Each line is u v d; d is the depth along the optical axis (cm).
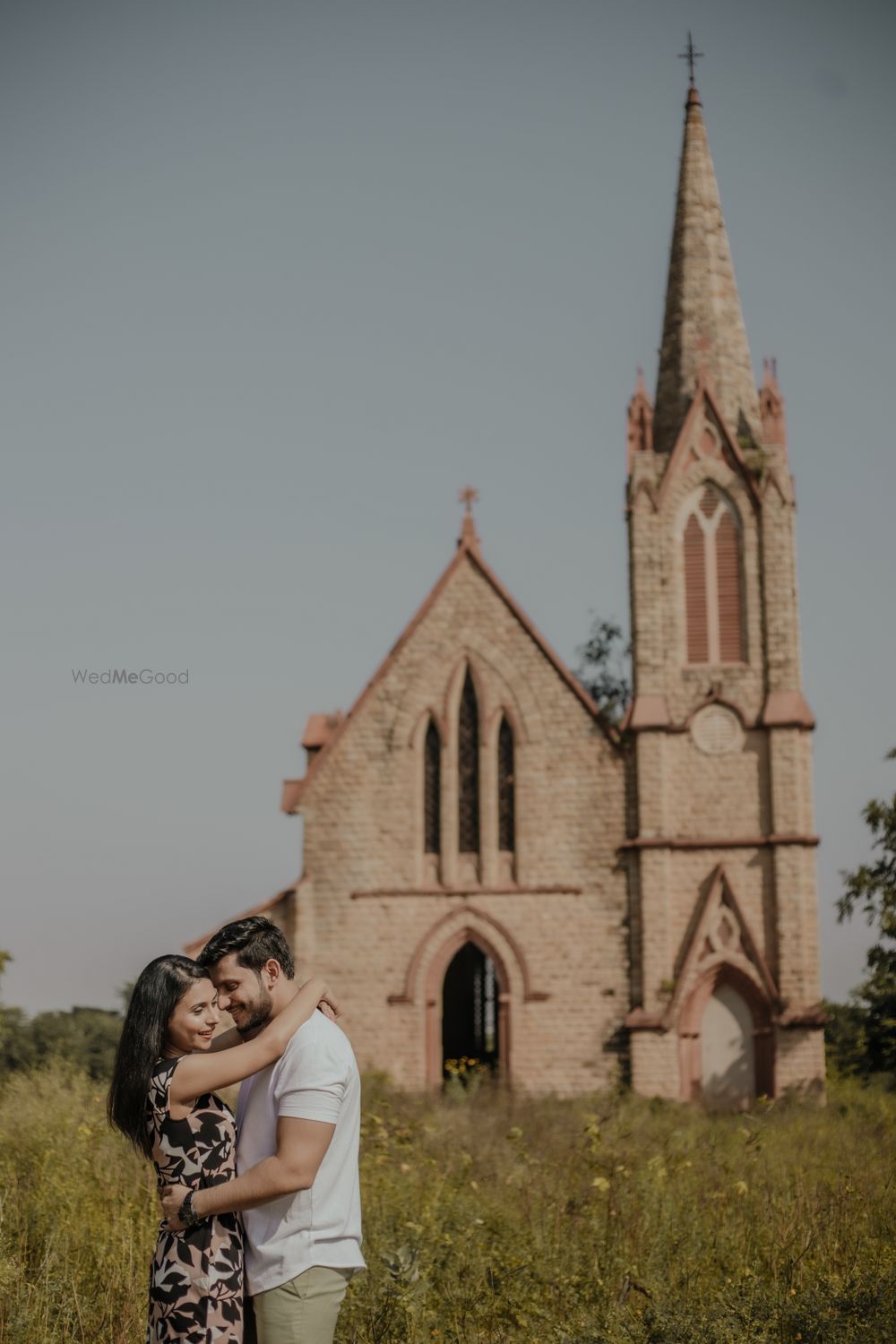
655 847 4975
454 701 5219
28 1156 1781
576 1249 1509
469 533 5306
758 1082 4819
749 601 5138
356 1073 941
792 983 4834
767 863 4944
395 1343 1218
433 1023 5025
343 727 5247
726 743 5053
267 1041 908
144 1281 1331
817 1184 1900
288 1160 892
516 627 5219
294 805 5212
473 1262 1436
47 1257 1316
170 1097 904
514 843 5106
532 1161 1978
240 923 958
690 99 6047
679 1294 1360
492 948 5047
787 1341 1154
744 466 5219
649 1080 4816
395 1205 1631
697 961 4903
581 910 5025
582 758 5109
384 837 5162
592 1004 4966
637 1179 1781
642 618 5178
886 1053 4447
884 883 4378
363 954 5100
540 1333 1274
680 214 5875
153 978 934
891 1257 1431
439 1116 3048
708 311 5703
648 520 5241
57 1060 2395
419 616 5281
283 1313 902
